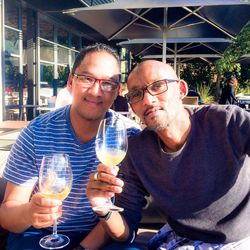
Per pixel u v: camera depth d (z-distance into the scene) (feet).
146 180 5.64
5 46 26.68
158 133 5.48
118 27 22.02
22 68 29.91
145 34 24.31
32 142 5.69
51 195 4.45
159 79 5.43
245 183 5.42
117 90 5.77
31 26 30.96
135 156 5.71
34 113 31.42
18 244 5.58
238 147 5.37
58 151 5.64
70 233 5.89
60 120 5.74
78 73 5.56
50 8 30.58
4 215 5.37
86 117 5.44
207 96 48.42
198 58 43.47
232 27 21.12
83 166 5.62
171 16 21.58
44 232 5.92
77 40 44.04
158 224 7.75
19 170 5.67
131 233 5.65
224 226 5.37
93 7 18.25
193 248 5.49
